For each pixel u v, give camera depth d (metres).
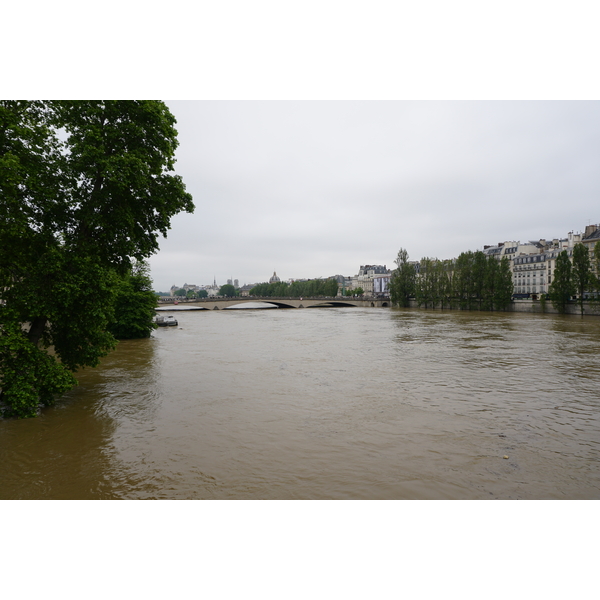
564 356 30.86
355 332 51.25
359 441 13.91
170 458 12.50
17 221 14.16
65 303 15.48
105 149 16.98
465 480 11.12
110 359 30.14
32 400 15.19
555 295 80.94
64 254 16.50
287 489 10.57
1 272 15.18
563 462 12.31
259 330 55.28
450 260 120.81
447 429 15.11
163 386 21.55
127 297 42.50
